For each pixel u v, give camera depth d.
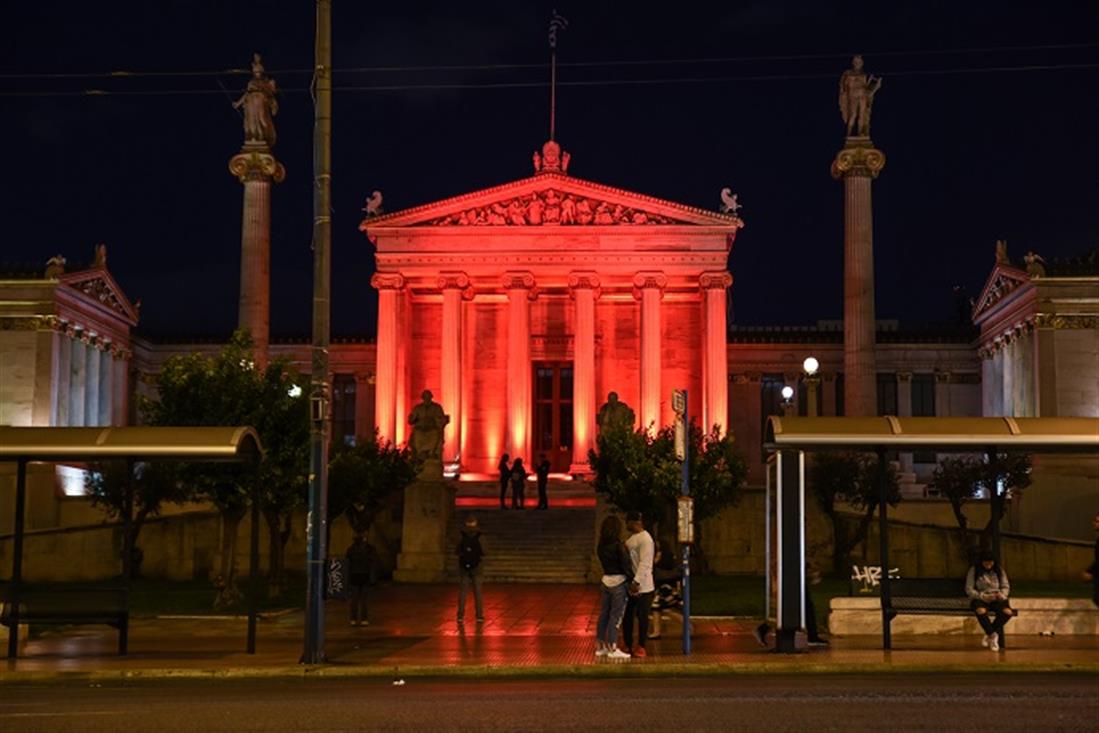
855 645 27.12
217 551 52.94
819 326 93.31
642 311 71.69
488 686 21.53
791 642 25.75
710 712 17.38
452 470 70.38
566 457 74.62
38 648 28.17
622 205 72.50
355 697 19.62
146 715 17.58
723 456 47.34
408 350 73.38
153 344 85.31
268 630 32.75
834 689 20.11
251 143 63.66
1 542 54.09
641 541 25.48
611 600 24.80
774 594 30.98
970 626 28.94
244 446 27.06
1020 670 23.17
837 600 29.22
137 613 37.19
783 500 26.03
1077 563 51.31
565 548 53.12
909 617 29.12
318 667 23.92
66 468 67.12
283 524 52.56
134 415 82.75
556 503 65.69
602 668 23.38
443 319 72.38
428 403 53.34
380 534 53.22
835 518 52.44
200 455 25.98
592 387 71.38
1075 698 18.61
